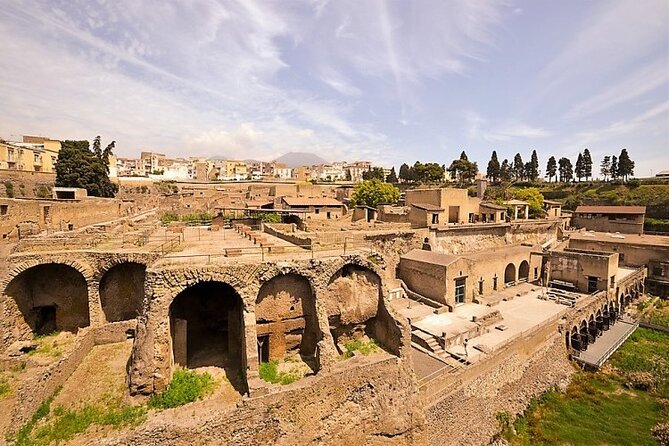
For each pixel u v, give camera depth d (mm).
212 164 167250
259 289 19797
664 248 52500
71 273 24016
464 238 51406
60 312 23953
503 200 82938
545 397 30859
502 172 141625
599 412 28938
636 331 43250
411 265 40094
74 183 60406
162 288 17969
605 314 43656
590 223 76062
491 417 26375
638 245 54719
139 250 24125
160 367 17406
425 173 125938
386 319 23094
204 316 24109
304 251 24328
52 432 15070
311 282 21062
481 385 25828
